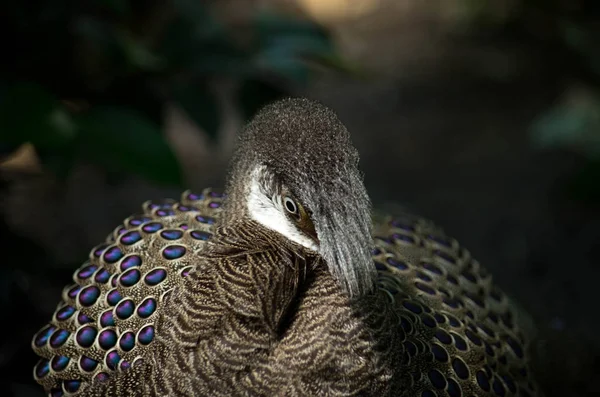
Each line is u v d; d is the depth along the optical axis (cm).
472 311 365
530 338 416
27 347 439
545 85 852
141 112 479
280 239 297
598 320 570
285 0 1002
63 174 451
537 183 723
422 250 382
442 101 848
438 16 1002
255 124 304
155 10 495
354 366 289
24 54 445
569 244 652
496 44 935
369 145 782
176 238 342
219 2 949
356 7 1030
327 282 293
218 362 286
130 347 307
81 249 608
